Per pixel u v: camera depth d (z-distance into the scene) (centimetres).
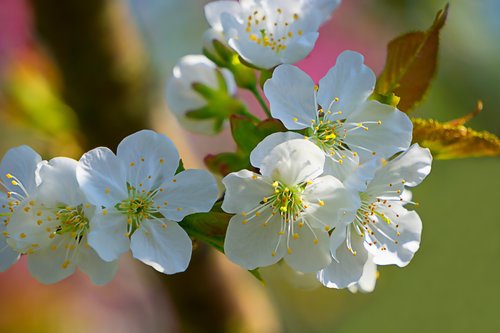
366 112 41
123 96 47
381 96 41
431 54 42
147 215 40
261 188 40
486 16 59
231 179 40
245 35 43
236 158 42
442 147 42
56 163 40
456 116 58
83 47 46
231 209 40
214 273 48
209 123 46
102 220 40
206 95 46
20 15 57
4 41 57
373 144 41
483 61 58
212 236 41
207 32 44
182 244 40
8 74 48
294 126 41
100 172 40
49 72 48
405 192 43
